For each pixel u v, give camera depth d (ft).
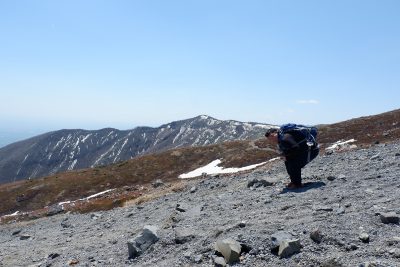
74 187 367.25
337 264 28.25
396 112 388.16
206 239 41.14
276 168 100.94
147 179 366.84
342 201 45.60
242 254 35.01
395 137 233.14
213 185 95.61
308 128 57.31
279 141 57.57
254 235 37.11
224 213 54.24
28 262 60.39
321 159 91.97
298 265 30.09
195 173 347.77
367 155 84.12
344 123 389.60
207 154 415.03
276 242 33.76
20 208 343.87
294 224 38.50
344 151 108.88
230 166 335.67
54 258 57.82
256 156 348.18
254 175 95.96
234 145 428.97
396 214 35.14
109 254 49.85
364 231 33.45
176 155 422.82
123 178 373.61
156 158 422.41
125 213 94.12
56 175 421.59
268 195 58.90
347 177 60.08
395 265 26.05
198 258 36.29
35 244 79.20
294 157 57.26
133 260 43.55
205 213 57.62
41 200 349.41
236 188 80.89
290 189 58.95
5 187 402.31
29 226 129.18
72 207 169.27
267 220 42.78
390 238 30.91
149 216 77.10
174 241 44.29
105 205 138.41
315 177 64.34
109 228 77.05
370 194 46.14
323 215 40.01
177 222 56.65
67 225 101.76
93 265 46.42
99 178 377.91
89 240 67.46
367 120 375.86
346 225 35.47
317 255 30.63
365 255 28.76
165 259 40.14
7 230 131.85
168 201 92.73
